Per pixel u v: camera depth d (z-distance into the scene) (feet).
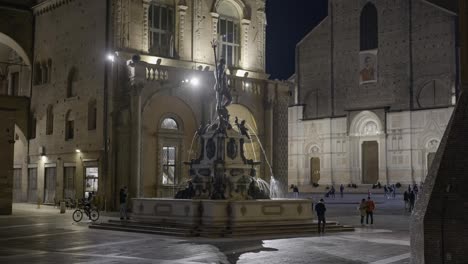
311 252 74.79
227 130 107.96
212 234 91.40
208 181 106.42
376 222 127.13
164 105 154.61
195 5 166.20
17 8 181.57
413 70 275.80
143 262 65.57
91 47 159.22
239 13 177.78
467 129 53.83
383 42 286.87
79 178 160.15
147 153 150.82
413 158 271.28
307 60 315.17
